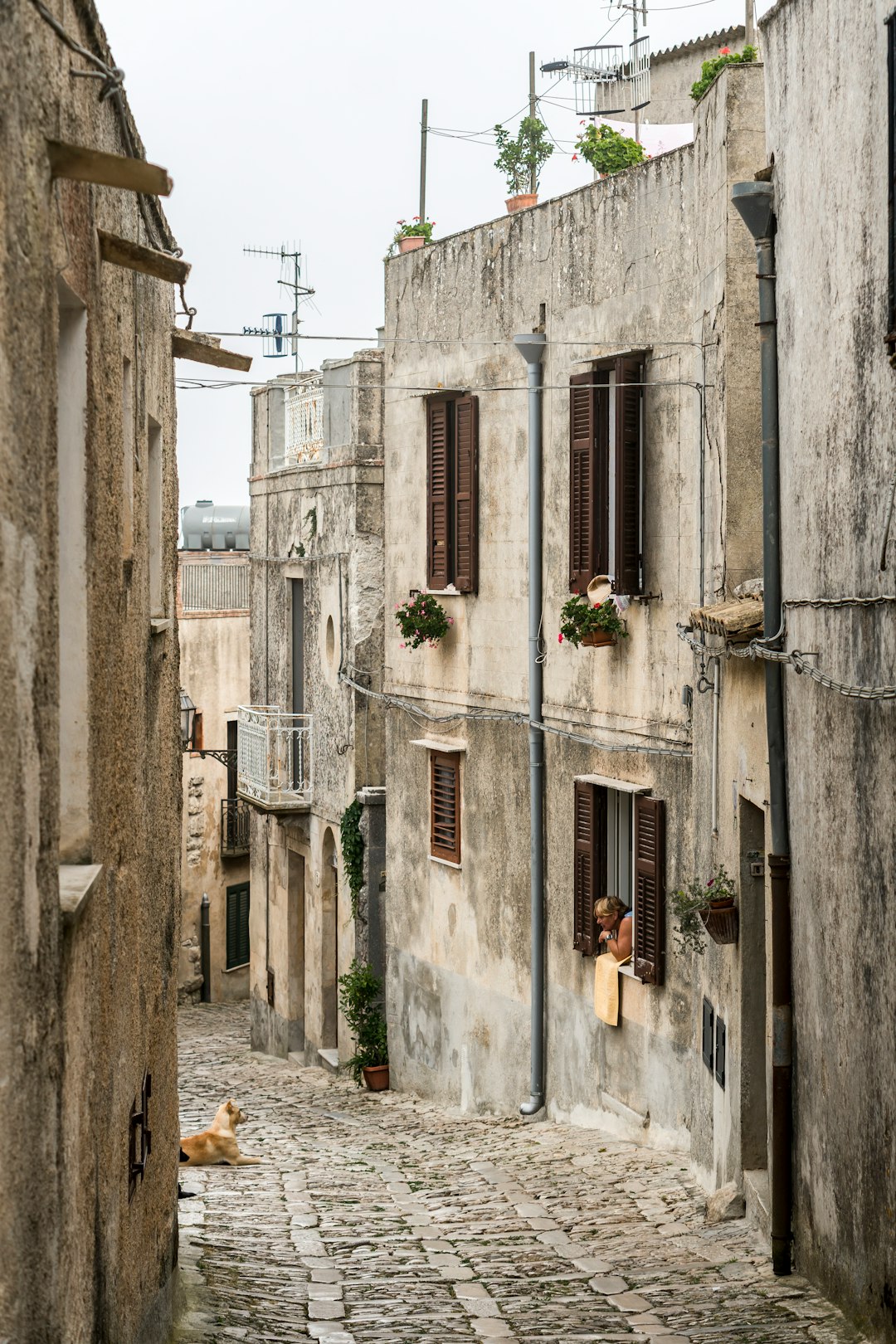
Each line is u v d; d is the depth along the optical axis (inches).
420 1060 822.5
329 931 962.1
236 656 1453.0
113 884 261.1
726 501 496.4
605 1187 526.9
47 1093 183.6
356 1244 453.1
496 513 729.6
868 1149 327.0
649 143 907.4
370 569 896.3
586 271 646.5
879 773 317.1
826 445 358.6
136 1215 295.6
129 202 301.9
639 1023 608.1
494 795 733.9
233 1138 614.9
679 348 570.6
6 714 161.0
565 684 669.9
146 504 337.1
